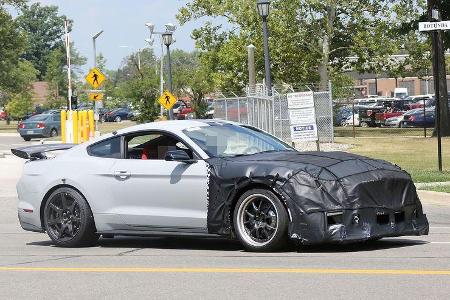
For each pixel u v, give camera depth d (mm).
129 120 137625
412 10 69812
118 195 14344
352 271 11031
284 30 71938
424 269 11094
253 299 9367
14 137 80938
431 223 17953
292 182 12664
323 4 71625
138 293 9984
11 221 20125
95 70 56031
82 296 9891
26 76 139250
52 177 14938
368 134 67562
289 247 13695
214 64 78812
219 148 13945
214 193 13383
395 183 13039
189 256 13156
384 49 73500
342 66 79188
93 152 14859
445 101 61219
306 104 36281
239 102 45531
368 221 12633
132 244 15109
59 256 13602
